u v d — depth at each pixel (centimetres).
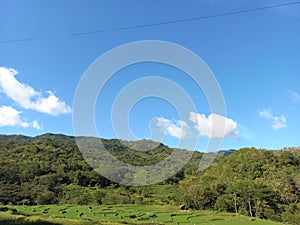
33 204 8394
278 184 8481
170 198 9506
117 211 7906
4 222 3306
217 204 8900
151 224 5978
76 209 7844
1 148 10419
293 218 7375
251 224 6656
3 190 8038
